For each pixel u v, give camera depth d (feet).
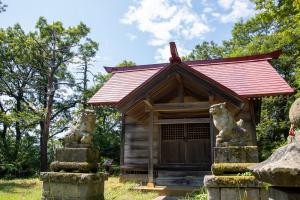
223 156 17.95
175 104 38.19
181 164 41.98
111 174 68.08
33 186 42.24
